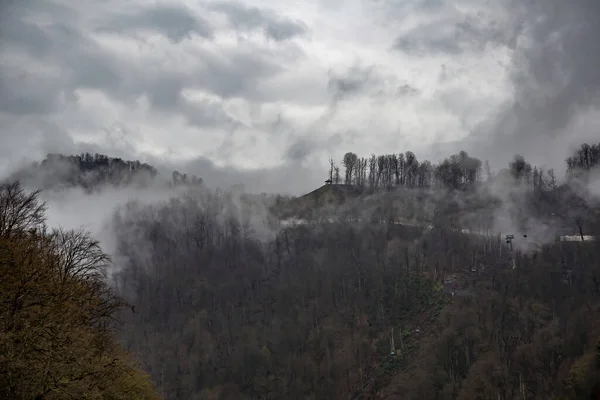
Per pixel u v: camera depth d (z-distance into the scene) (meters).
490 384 138.88
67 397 39.53
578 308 163.25
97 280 56.78
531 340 151.25
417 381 152.00
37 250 50.50
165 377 174.50
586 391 121.19
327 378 170.12
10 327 39.25
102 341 51.59
